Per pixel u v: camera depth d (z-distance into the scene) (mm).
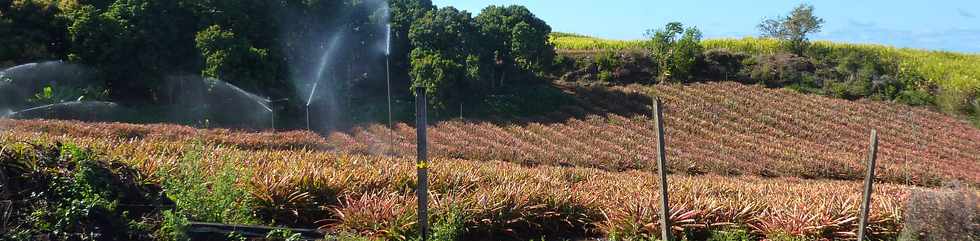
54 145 10102
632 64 51875
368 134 35562
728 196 17906
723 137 38156
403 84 46531
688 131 39719
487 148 31750
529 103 43875
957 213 10422
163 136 25484
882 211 13695
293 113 39062
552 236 12547
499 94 45250
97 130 25375
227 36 37062
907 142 38969
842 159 33812
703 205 13305
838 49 56062
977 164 35156
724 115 42906
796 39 55969
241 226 9695
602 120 41406
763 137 38812
